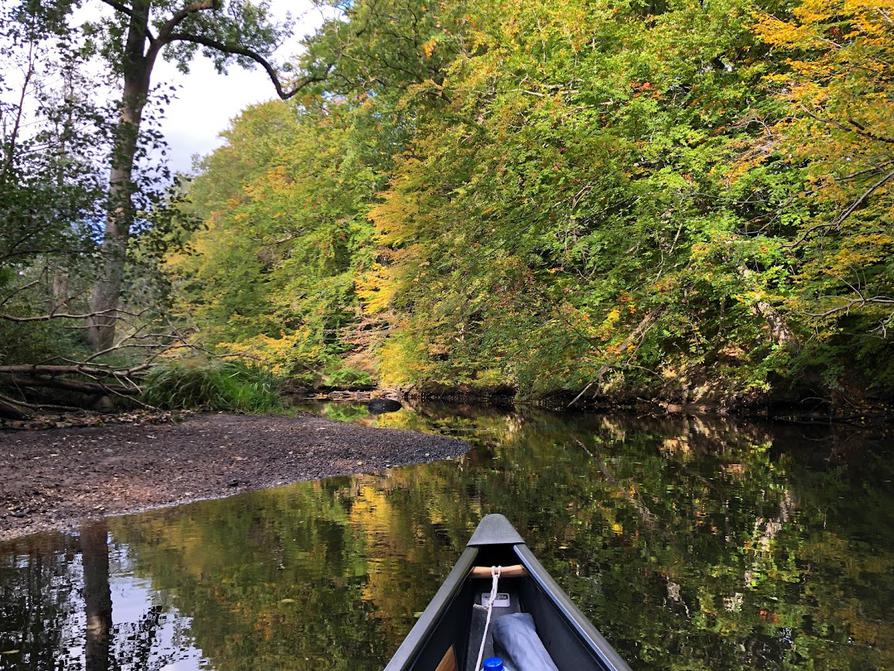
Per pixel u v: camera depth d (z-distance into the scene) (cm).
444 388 2342
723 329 1391
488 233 1127
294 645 334
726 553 495
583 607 392
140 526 580
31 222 995
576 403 1795
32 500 639
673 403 1569
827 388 1325
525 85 1261
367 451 1019
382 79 1811
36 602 397
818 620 370
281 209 2492
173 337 1340
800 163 1023
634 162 1177
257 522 594
